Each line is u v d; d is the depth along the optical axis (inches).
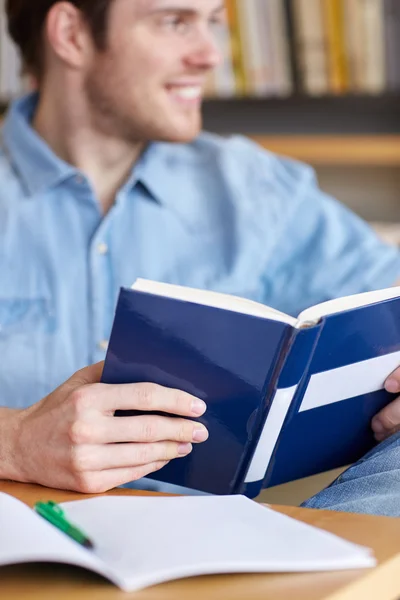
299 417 46.9
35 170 78.6
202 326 42.3
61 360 73.5
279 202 84.2
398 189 126.2
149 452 43.9
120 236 79.0
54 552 31.4
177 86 78.3
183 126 79.1
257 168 86.2
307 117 118.9
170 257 79.9
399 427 51.6
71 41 78.0
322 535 35.3
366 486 45.6
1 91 118.6
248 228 81.8
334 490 46.3
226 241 81.4
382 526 38.3
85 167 80.5
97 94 78.4
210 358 42.8
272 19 112.3
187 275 79.5
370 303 44.6
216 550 33.6
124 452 43.5
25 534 33.3
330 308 44.4
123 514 38.4
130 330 43.4
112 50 77.0
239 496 40.6
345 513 40.2
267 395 42.9
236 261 80.4
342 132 118.0
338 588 31.2
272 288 82.5
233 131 120.6
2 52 117.3
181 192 82.4
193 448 45.3
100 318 75.6
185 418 44.5
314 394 46.3
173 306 42.4
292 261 83.4
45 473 44.6
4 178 79.9
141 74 77.2
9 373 72.7
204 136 88.0
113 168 81.6
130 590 31.0
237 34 113.3
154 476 46.8
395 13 108.7
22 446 45.1
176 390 43.8
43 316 75.0
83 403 43.2
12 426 46.3
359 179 127.6
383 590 33.2
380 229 114.1
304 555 33.1
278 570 32.2
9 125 81.7
